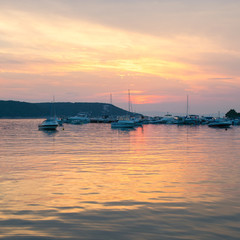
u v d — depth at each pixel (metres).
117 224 11.89
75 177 21.20
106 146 46.28
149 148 42.97
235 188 17.83
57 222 12.12
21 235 10.80
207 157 32.28
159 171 23.61
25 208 13.98
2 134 82.19
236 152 37.28
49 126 104.50
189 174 22.28
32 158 31.58
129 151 38.81
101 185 18.72
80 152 37.56
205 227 11.55
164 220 12.33
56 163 27.94
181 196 16.08
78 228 11.46
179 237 10.62
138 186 18.41
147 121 188.25
